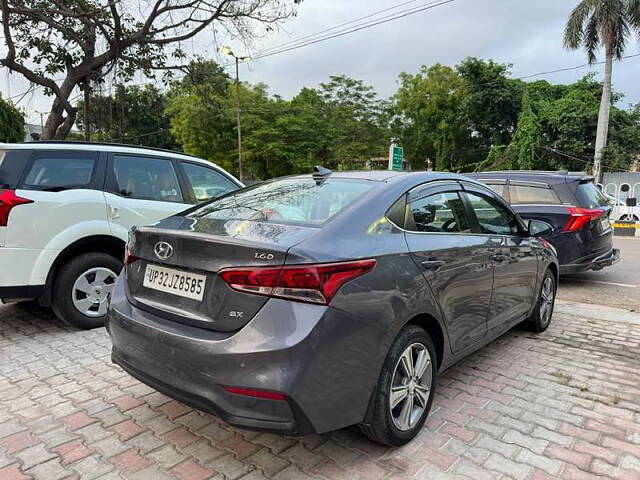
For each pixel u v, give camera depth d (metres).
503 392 3.41
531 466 2.51
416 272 2.63
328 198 2.82
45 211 4.12
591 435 2.84
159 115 37.53
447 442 2.73
